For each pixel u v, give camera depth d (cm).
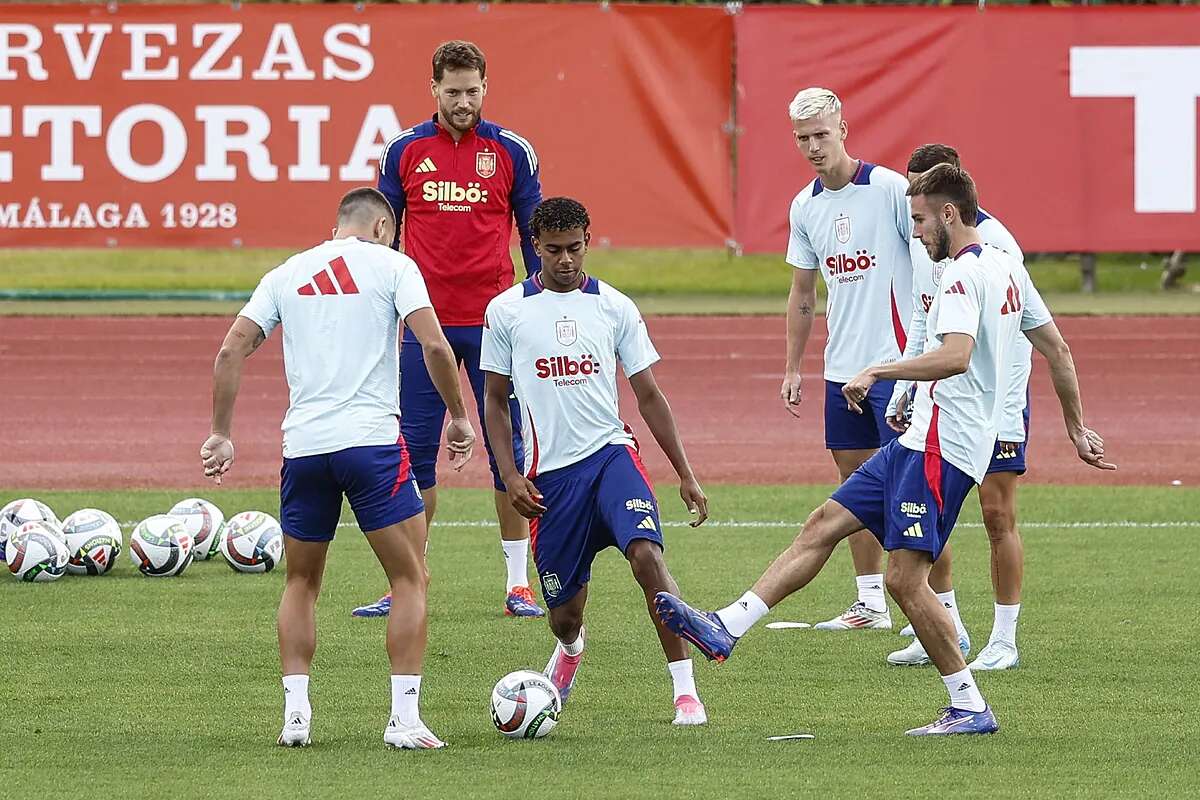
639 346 2320
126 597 3166
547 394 2298
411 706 2134
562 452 2302
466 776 1984
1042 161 7425
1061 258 10900
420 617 2142
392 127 7406
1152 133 7412
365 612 3023
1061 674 2575
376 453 2125
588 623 2973
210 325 8375
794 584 2211
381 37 7381
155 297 8794
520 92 7381
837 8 7369
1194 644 2783
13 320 8450
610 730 2239
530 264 3247
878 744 2150
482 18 7369
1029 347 2627
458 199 3159
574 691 2483
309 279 2167
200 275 10344
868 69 7375
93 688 2473
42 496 4362
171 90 7381
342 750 2120
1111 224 7438
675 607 2148
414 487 2162
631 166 7406
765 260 10925
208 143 7394
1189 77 7381
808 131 2925
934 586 2723
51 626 2909
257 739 2178
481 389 3206
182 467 4947
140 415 5969
